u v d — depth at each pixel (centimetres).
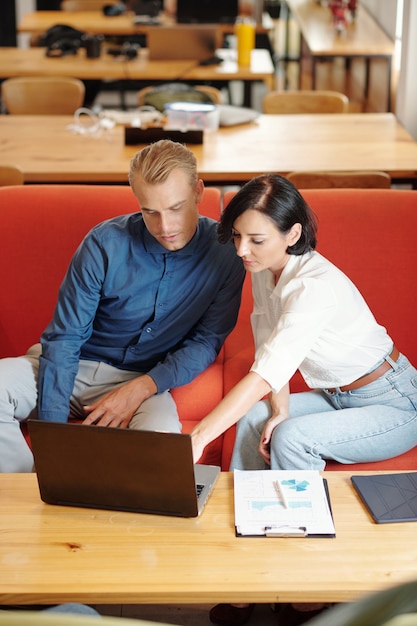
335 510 186
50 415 240
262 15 704
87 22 686
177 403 256
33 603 165
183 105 420
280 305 221
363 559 171
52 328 246
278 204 202
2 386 241
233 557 172
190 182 229
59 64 555
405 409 229
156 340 255
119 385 257
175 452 176
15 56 578
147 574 168
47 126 429
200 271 247
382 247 279
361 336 224
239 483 194
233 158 381
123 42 655
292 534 177
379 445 225
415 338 277
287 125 432
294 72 857
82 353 260
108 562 171
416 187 388
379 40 599
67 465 184
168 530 181
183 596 164
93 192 285
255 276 233
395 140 407
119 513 187
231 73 546
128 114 434
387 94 583
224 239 210
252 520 181
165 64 560
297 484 193
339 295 216
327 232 280
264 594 164
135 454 179
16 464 238
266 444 229
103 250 242
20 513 187
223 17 675
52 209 282
